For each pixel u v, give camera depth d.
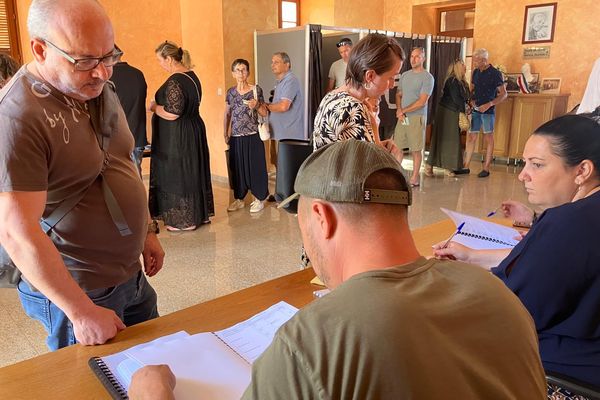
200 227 4.35
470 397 0.56
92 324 1.13
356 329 0.54
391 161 0.70
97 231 1.32
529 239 1.10
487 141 6.46
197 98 4.06
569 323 1.07
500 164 7.30
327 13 7.34
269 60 5.64
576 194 1.19
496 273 1.16
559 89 6.93
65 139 1.19
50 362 1.06
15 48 5.46
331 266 0.70
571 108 6.86
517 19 7.17
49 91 1.17
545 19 6.90
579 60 6.70
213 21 5.70
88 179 1.27
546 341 1.12
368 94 1.84
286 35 5.36
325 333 0.55
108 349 1.11
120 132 1.40
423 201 5.17
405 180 0.70
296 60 5.30
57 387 0.97
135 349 1.06
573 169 1.17
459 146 6.34
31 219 1.11
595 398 1.03
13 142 1.08
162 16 6.26
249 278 3.25
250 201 5.28
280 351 0.55
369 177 0.67
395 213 0.67
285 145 2.13
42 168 1.14
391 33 6.10
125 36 6.04
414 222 4.43
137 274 1.51
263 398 0.55
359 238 0.66
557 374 1.08
